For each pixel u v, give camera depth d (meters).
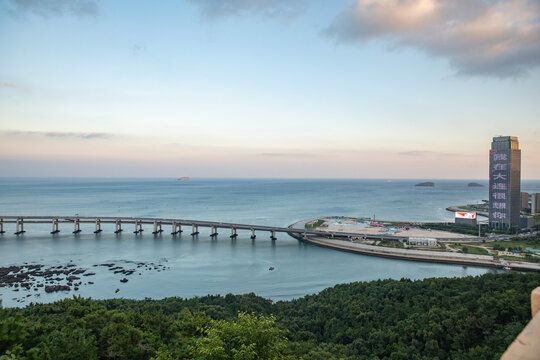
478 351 77.75
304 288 175.25
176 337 73.62
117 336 64.81
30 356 50.94
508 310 90.44
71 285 174.00
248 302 121.25
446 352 83.69
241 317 44.91
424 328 90.94
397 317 101.75
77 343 56.84
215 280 185.88
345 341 96.56
